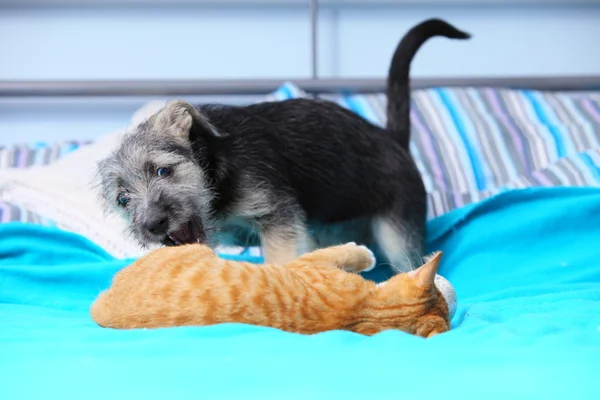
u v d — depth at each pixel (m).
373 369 1.06
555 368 1.05
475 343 1.15
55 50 2.53
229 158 1.54
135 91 2.35
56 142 2.32
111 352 1.13
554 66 2.54
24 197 1.83
